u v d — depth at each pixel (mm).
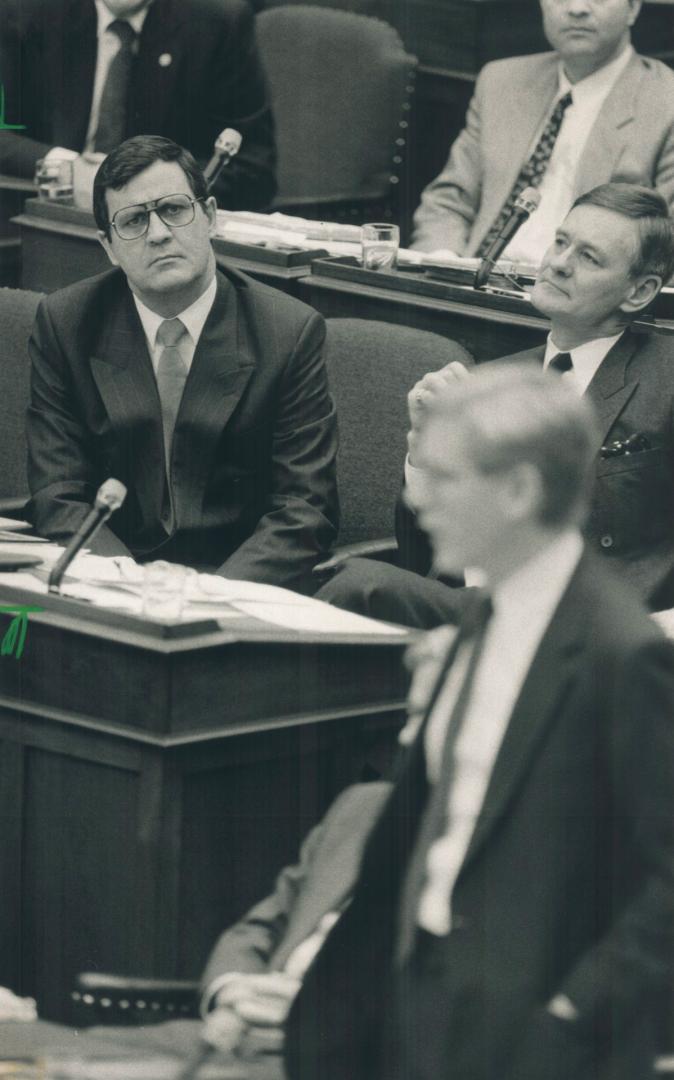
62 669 6098
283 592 6719
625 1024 4188
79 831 6141
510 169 11617
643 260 7492
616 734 4156
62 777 6168
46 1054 4980
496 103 11773
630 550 7520
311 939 4926
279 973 4910
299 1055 4812
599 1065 4219
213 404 8250
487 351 9383
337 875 4969
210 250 8297
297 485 8227
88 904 6141
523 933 4320
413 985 4543
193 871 5965
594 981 4199
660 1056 4219
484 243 11617
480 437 4254
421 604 7391
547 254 7691
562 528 4352
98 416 8406
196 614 6156
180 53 12508
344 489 8711
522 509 4293
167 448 8422
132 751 5926
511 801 4305
